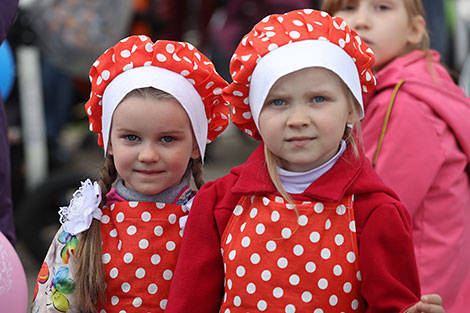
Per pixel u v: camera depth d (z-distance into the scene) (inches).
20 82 244.7
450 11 292.2
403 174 135.8
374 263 101.1
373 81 113.7
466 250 140.4
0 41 137.4
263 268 104.5
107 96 114.6
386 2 146.9
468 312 141.6
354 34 109.9
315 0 304.3
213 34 320.5
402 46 149.6
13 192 250.8
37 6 226.8
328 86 103.3
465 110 143.6
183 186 118.9
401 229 102.1
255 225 106.3
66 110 310.8
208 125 122.8
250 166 109.7
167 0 320.2
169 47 114.1
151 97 111.0
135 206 116.0
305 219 104.3
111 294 114.7
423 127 137.3
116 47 114.6
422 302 95.4
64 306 113.9
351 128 108.9
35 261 239.6
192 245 110.7
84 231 115.1
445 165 138.3
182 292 109.0
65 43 230.5
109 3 229.1
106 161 119.6
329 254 103.1
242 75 107.4
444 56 273.3
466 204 140.6
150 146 112.1
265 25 108.0
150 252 114.9
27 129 248.1
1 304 101.9
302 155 103.3
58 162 308.3
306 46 103.5
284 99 104.0
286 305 103.1
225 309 107.3
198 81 114.9
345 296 102.9
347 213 104.1
